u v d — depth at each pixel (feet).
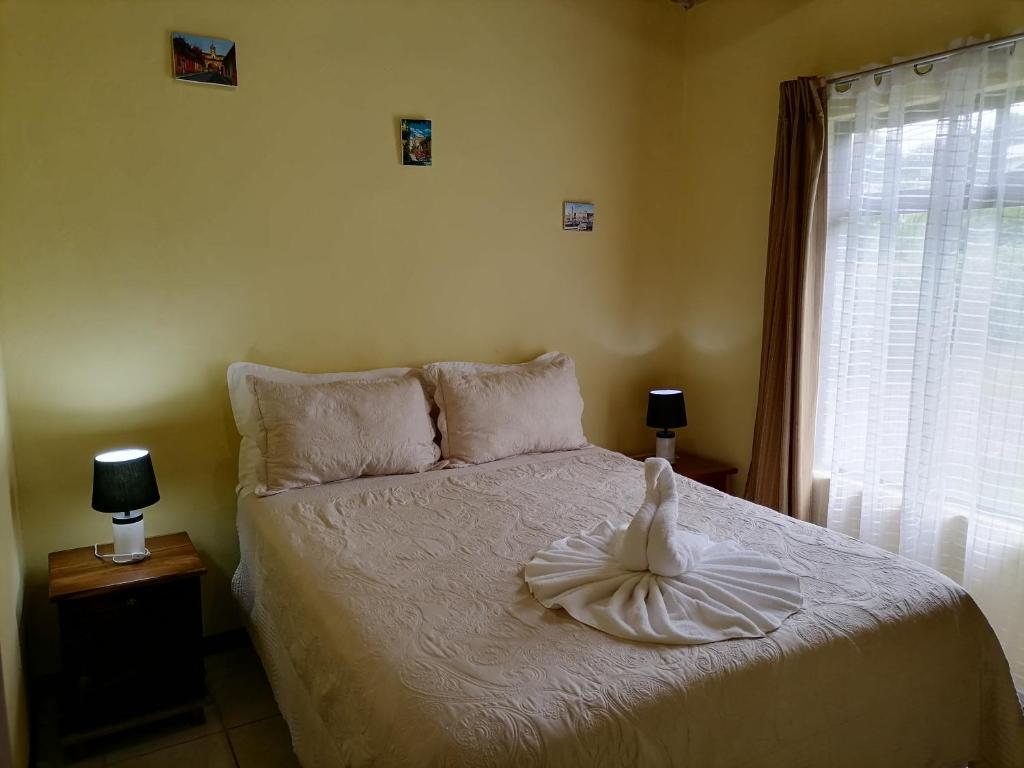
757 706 4.75
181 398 8.78
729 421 11.69
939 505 8.46
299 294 9.37
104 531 8.44
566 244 11.35
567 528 7.14
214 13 8.45
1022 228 7.63
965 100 7.95
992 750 6.04
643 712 4.37
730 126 11.28
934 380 8.32
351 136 9.45
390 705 4.41
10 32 7.48
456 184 10.29
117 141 8.11
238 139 8.76
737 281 11.37
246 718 7.74
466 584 5.87
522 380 10.14
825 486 10.00
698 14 11.66
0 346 7.55
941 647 5.67
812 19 9.90
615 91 11.44
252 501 8.13
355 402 8.83
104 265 8.20
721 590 5.46
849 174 9.39
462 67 10.11
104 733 7.23
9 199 7.66
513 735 4.07
